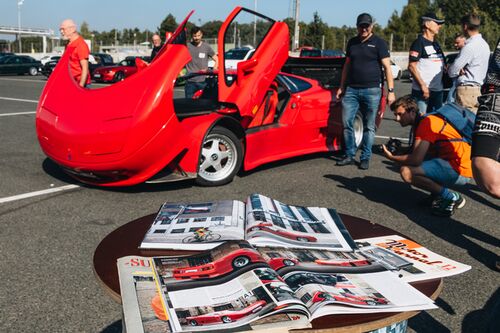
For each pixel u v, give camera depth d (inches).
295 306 42.2
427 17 236.4
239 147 198.7
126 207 170.4
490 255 136.3
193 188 194.4
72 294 109.3
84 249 134.0
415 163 160.7
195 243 58.4
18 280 115.5
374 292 47.9
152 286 46.3
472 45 209.0
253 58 202.7
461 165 160.2
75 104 184.1
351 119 231.3
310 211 69.5
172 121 174.7
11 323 97.3
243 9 197.5
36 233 145.2
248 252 51.9
